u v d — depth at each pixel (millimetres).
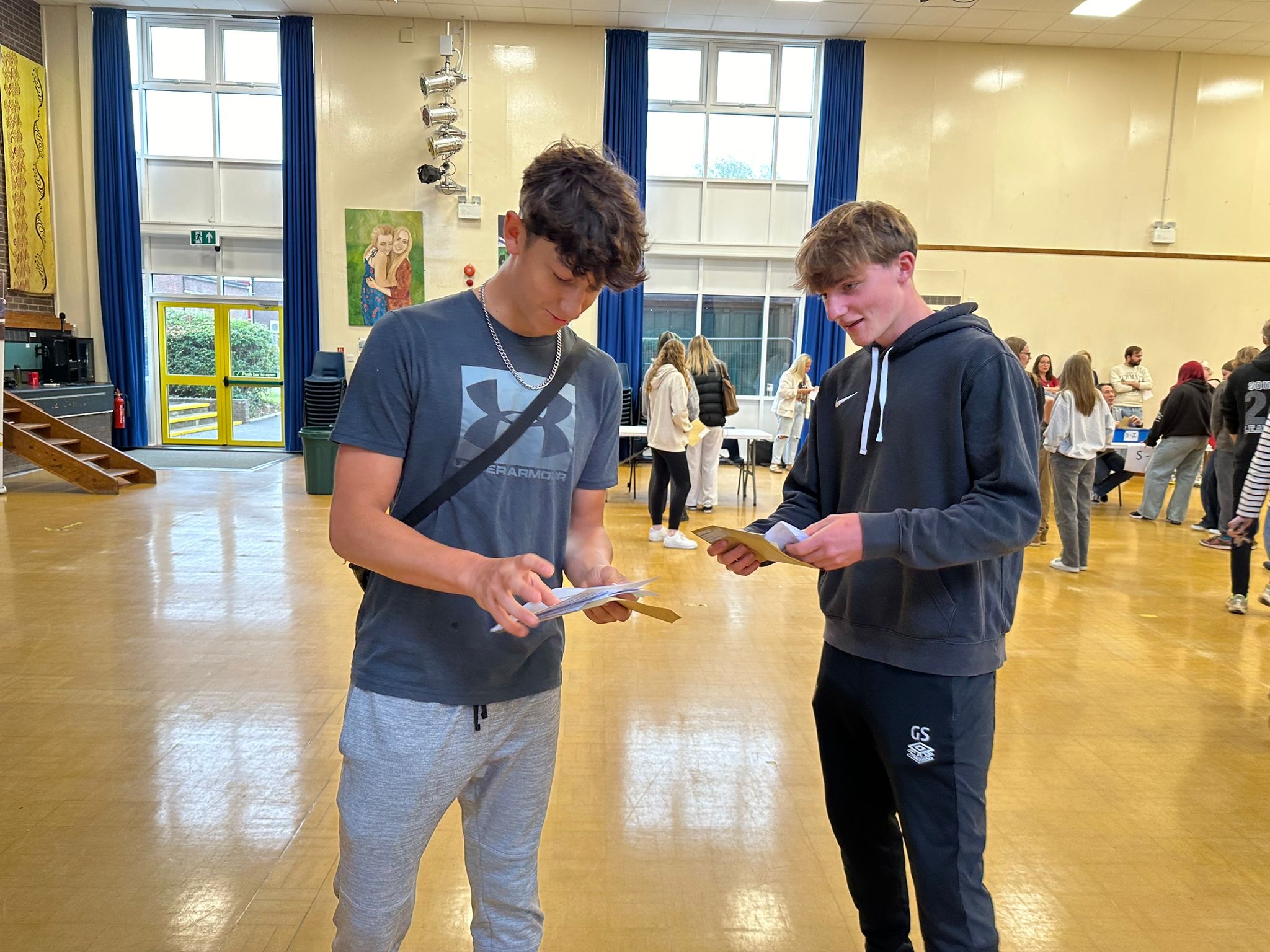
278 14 10023
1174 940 1879
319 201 10289
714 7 9461
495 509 1150
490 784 1309
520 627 938
